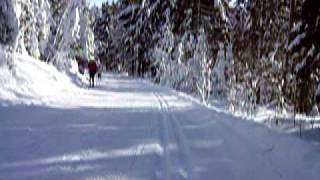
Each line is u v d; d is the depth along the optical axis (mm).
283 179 8062
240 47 28766
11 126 12156
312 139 14312
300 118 19594
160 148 10445
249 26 28391
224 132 13211
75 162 8688
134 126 13805
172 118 16234
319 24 15344
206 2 39219
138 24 65625
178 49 40125
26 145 9922
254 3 27328
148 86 41188
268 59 24062
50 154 9227
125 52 77688
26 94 18672
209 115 17625
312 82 16578
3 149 9367
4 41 21016
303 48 16125
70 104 19312
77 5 32625
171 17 45094
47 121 13633
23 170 7840
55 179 7410
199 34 37844
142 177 7770
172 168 8531
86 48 44094
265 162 9359
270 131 13531
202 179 7836
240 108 25047
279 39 23156
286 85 20344
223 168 8742
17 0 21516
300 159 9680
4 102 16016
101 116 15820
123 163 8797
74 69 37219
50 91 21906
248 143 11453
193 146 10891
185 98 27234
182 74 39344
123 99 24453
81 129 12625
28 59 23672
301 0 17453
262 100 24500
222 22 38375
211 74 35031
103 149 10055
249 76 25484
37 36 29219
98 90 31297
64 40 32344
